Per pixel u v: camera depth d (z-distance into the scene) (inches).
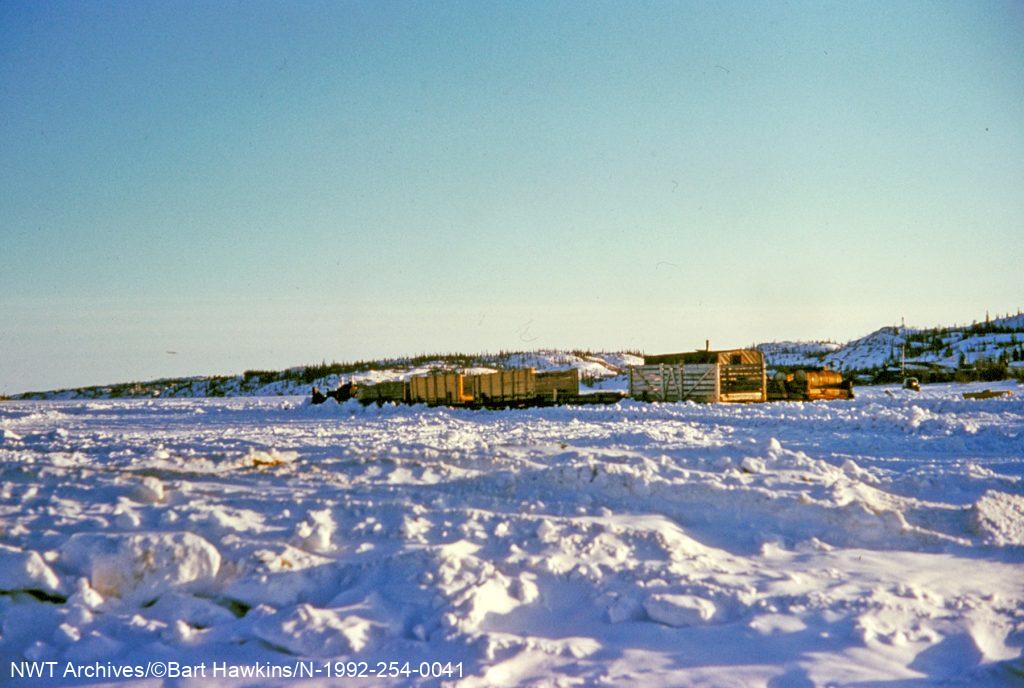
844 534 371.6
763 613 289.4
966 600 299.1
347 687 256.2
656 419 946.1
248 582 321.1
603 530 355.6
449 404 1473.9
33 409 1911.9
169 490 426.0
